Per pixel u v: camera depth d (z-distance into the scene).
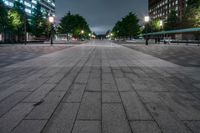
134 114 4.32
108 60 14.48
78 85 6.90
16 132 3.50
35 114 4.31
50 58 15.77
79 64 12.24
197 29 50.75
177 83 7.15
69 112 4.42
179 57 16.86
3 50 25.86
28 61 13.82
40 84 7.04
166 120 4.00
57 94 5.81
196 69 10.30
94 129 3.60
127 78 8.07
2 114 4.32
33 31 75.31
